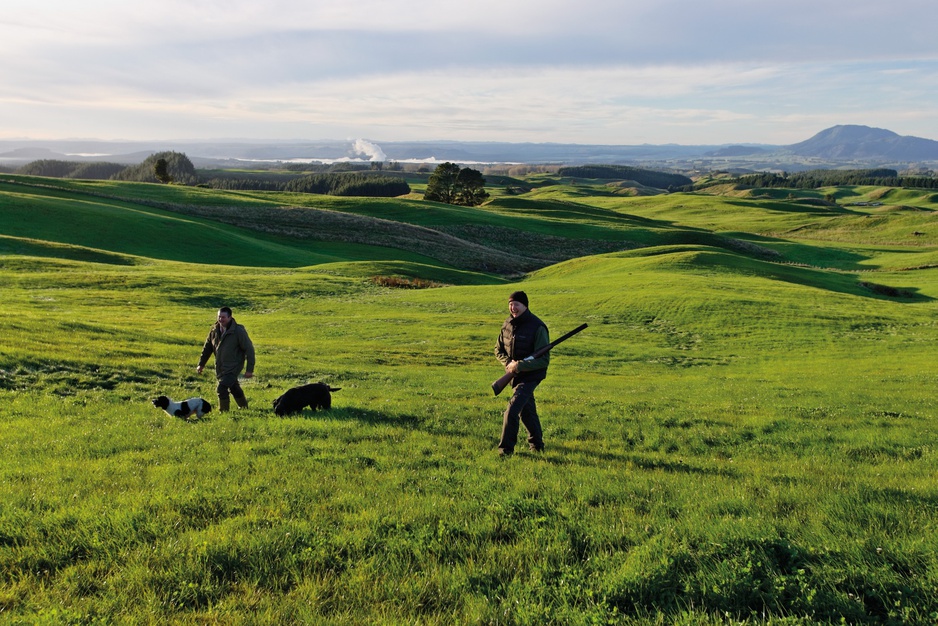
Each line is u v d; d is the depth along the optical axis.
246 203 98.75
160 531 5.59
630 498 6.84
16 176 103.38
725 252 77.50
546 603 4.51
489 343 32.41
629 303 44.78
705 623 4.19
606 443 10.77
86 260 54.94
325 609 4.36
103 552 5.20
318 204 110.75
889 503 6.55
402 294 49.94
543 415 13.53
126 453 8.75
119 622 4.12
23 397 12.64
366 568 4.94
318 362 24.22
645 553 5.09
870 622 4.25
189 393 14.96
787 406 15.56
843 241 128.88
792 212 183.50
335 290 49.97
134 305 38.25
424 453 9.30
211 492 6.75
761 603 4.50
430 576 4.84
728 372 27.89
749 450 10.47
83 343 20.19
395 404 14.38
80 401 12.91
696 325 39.69
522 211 136.25
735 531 5.52
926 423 13.01
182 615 4.23
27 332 20.12
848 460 9.66
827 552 5.12
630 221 134.12
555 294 49.34
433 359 27.67
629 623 4.19
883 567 4.82
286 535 5.45
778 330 38.31
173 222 76.56
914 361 29.67
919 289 65.19
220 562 5.01
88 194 90.62
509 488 7.20
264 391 16.34
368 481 7.43
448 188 149.38
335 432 10.47
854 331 38.06
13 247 54.12
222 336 12.47
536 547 5.37
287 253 74.62
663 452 10.25
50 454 8.62
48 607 4.28
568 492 7.04
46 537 5.43
